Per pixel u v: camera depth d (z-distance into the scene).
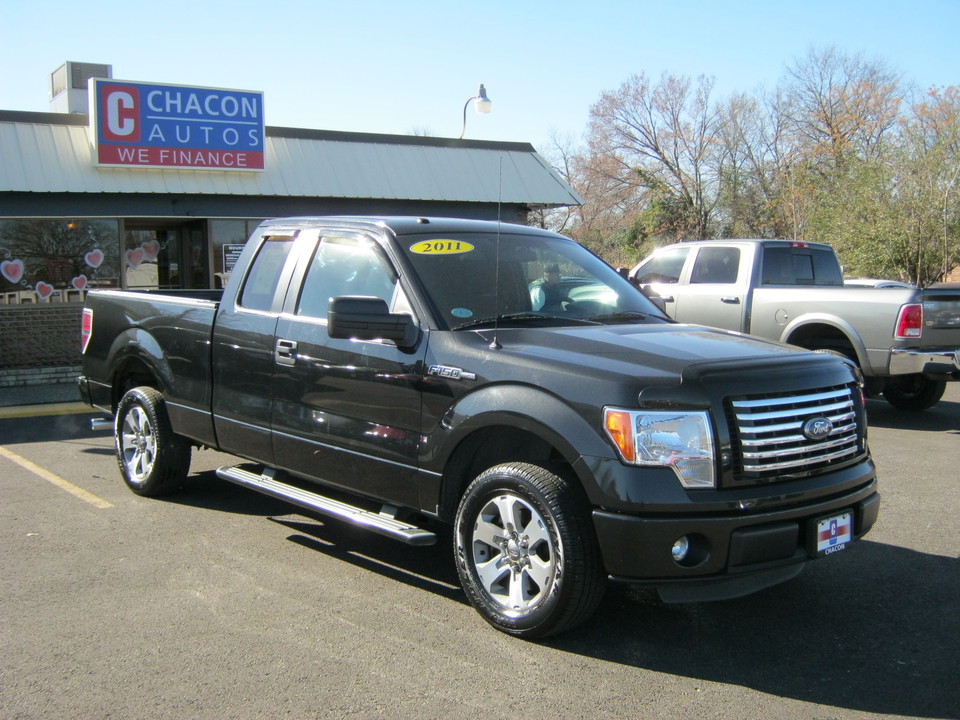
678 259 11.15
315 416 4.86
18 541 5.35
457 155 16.14
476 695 3.44
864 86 39.06
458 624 4.13
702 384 3.65
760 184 41.81
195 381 5.78
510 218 16.58
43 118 13.34
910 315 8.79
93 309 7.01
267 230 5.65
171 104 13.49
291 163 14.70
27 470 7.29
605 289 5.19
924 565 4.99
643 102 44.16
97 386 6.92
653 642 3.94
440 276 4.66
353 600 4.43
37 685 3.52
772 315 9.86
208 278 14.77
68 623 4.12
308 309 5.09
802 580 4.75
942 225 22.28
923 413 10.23
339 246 5.10
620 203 45.34
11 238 13.24
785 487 3.71
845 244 23.88
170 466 6.20
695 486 3.57
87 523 5.74
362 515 4.53
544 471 3.84
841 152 33.66
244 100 14.01
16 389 11.99
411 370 4.34
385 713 3.30
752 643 3.94
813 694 3.47
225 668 3.66
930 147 24.52
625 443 3.58
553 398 3.79
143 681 3.55
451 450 4.14
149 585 4.62
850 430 4.04
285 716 3.28
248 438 5.37
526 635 3.89
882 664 3.74
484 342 4.19
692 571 3.57
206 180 13.91
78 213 13.27
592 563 3.69
